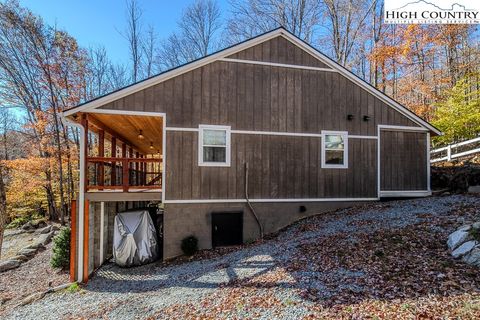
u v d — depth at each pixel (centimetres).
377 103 1020
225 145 889
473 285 397
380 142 1027
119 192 823
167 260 830
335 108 984
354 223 773
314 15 2223
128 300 583
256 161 909
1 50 1642
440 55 2088
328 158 971
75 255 773
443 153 1480
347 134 988
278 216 917
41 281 884
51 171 1703
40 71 1667
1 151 2092
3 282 920
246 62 919
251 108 914
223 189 879
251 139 909
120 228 877
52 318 553
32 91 1742
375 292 418
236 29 2398
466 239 497
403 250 545
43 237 1417
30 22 1619
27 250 1220
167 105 852
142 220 895
